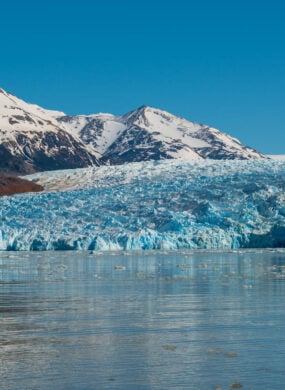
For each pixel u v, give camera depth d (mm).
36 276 71250
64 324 36688
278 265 87938
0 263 96438
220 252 125125
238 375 25656
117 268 83375
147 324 36531
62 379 25219
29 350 29875
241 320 37500
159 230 136875
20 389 23969
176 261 99938
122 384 24656
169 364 27312
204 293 52062
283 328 34844
